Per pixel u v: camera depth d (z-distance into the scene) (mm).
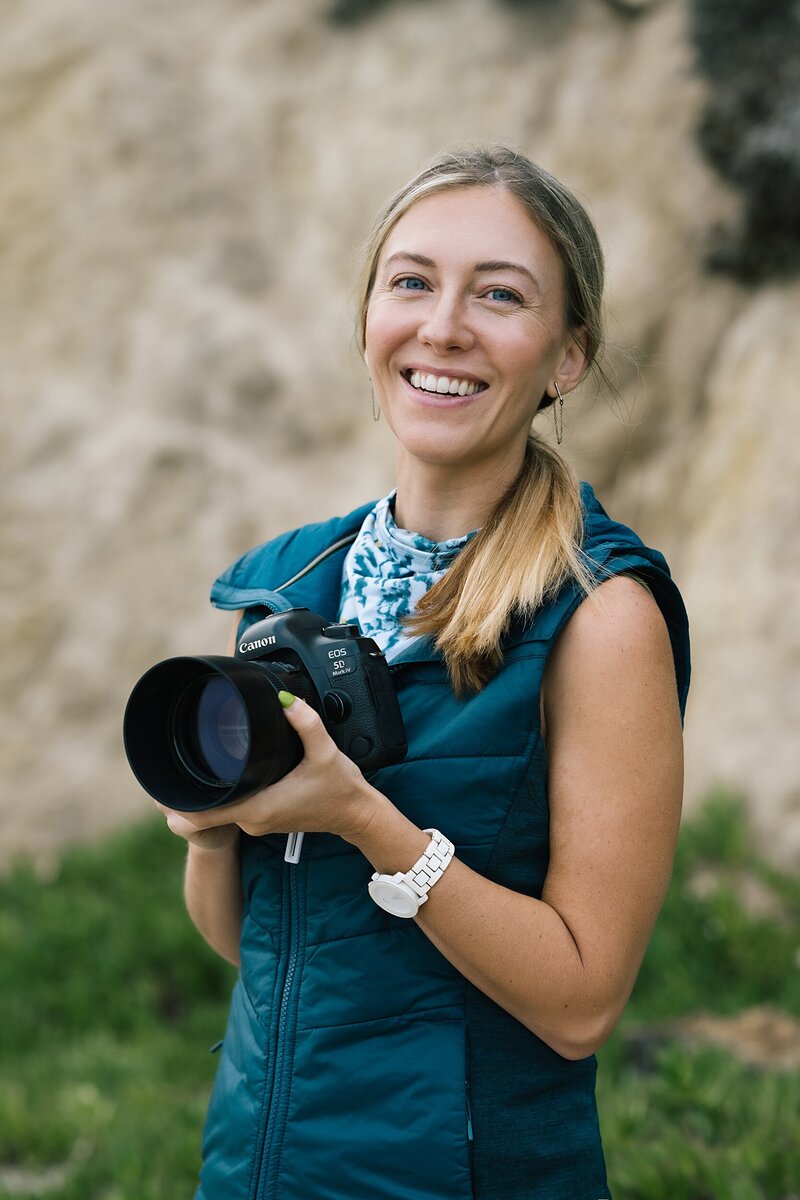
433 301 1629
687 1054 3516
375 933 1525
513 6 7051
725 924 4688
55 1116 4027
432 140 6996
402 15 7316
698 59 6449
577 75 6812
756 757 5477
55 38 7371
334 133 7297
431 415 1626
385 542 1700
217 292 7195
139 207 7215
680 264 6402
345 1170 1481
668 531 6301
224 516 6824
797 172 6055
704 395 6391
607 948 1480
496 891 1462
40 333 7055
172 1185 3297
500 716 1502
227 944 1852
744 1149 2900
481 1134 1491
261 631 1528
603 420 6352
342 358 7090
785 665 5582
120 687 6629
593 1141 1594
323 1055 1515
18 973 5219
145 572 6727
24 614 6645
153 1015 5000
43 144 7238
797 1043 3846
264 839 1638
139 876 5797
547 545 1543
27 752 6531
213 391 7059
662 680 1511
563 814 1509
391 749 1490
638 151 6535
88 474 6812
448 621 1562
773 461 5973
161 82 7418
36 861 6383
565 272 1665
